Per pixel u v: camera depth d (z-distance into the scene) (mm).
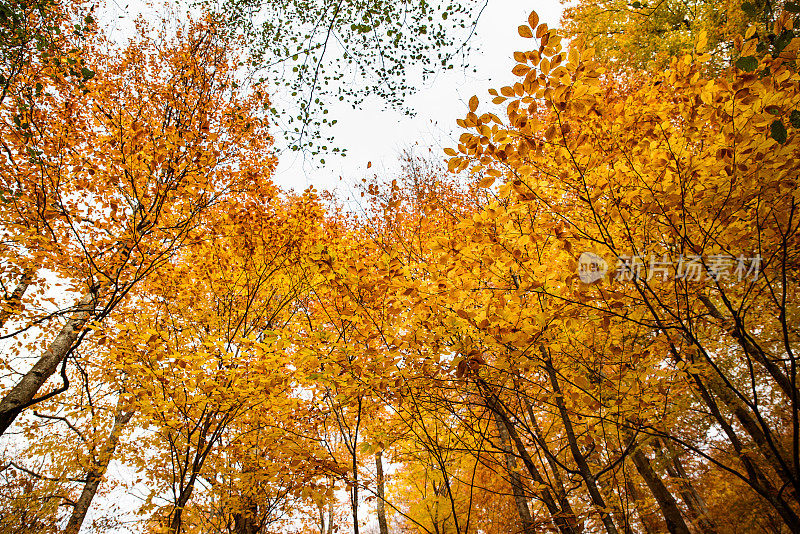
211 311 6070
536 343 3148
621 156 2996
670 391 4074
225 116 6301
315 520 8016
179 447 4867
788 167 2561
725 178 2719
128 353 4371
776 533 6191
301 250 5688
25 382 4691
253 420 5441
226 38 6184
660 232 3238
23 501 7598
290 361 4094
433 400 3875
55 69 4262
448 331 3621
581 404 3502
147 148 4867
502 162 2877
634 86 6742
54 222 4438
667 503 6301
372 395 3896
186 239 4992
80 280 4773
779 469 4133
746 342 3100
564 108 2658
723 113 2604
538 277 2998
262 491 6012
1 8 3404
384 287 3408
